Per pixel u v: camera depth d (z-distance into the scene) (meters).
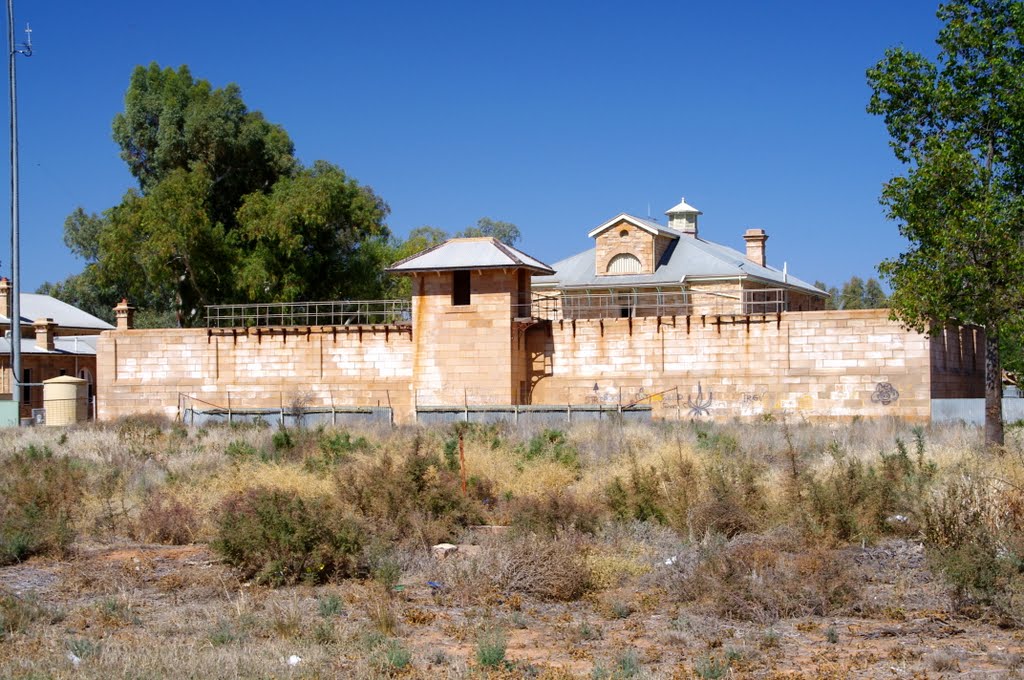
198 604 14.35
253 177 70.06
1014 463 20.42
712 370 45.50
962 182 25.67
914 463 22.11
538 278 65.25
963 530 15.54
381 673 11.07
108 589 15.26
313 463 25.36
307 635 12.49
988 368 26.50
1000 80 26.12
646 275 62.03
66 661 11.37
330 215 64.69
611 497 19.94
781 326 44.47
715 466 22.53
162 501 21.30
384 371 49.97
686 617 13.31
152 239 61.56
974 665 11.38
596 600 14.37
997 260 25.48
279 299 63.94
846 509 17.81
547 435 31.77
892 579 15.07
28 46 49.12
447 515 19.22
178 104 68.75
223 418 45.62
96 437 35.69
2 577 16.22
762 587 13.78
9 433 41.03
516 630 13.14
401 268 47.19
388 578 15.04
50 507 20.16
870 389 42.88
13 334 49.09
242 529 16.00
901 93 26.97
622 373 46.91
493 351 46.72
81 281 97.19
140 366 53.59
